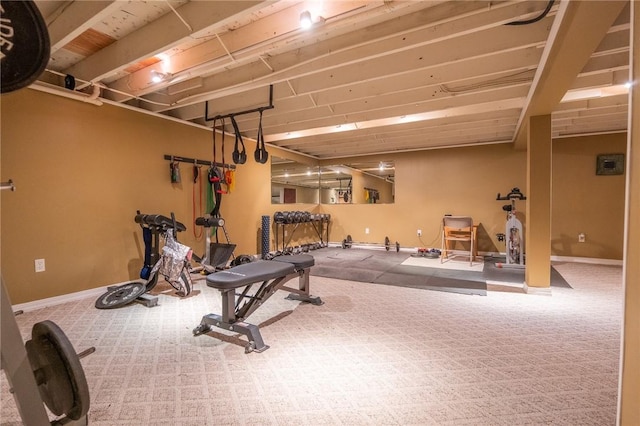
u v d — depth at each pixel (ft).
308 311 10.50
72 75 10.89
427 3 7.57
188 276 11.91
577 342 8.15
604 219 18.80
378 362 7.17
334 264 18.51
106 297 11.10
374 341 8.23
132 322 9.50
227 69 11.37
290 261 10.79
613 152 18.49
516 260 18.19
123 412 5.46
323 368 6.93
